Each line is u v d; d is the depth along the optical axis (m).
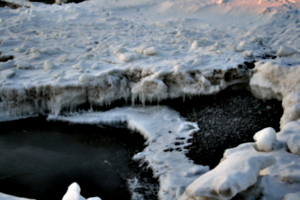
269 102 6.11
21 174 4.87
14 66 7.40
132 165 4.96
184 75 6.49
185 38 9.39
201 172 4.48
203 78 6.46
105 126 6.16
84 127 6.14
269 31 9.84
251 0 13.20
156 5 14.31
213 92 6.48
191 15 12.68
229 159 3.45
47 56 8.02
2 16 12.69
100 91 6.48
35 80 6.57
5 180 4.73
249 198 3.05
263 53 7.57
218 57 7.34
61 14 13.29
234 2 13.27
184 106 6.53
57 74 6.71
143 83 6.47
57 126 6.20
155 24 11.59
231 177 2.86
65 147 5.56
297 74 5.75
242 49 7.83
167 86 6.62
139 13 13.50
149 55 7.73
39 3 16.62
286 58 7.03
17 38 9.48
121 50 8.00
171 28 11.01
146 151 5.21
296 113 4.84
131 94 6.66
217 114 6.04
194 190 3.02
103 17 12.84
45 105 6.49
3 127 6.18
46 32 10.31
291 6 12.21
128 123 6.16
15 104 6.34
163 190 4.27
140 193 4.34
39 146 5.59
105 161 5.12
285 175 3.22
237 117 5.82
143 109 6.55
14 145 5.64
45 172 4.90
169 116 6.18
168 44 8.82
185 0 14.32
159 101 6.59
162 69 6.63
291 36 9.09
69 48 8.68
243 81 6.75
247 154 3.54
